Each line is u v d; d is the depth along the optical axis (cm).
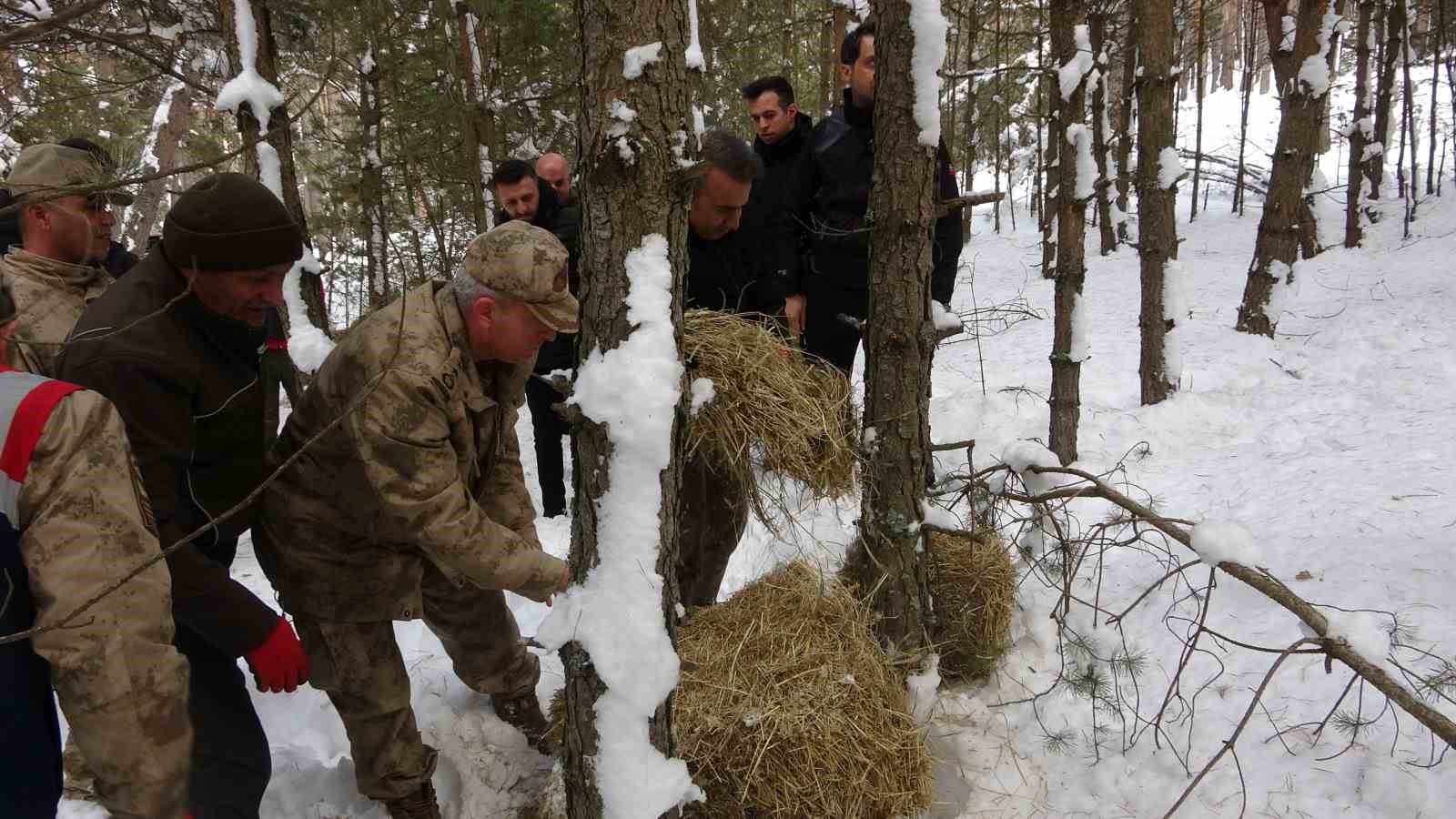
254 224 159
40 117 305
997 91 1495
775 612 228
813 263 313
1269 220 740
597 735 156
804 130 329
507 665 237
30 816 110
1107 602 296
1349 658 152
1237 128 2459
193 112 540
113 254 281
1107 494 209
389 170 703
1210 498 396
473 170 658
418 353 163
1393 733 210
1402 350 644
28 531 106
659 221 148
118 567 110
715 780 193
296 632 202
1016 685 259
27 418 106
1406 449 426
